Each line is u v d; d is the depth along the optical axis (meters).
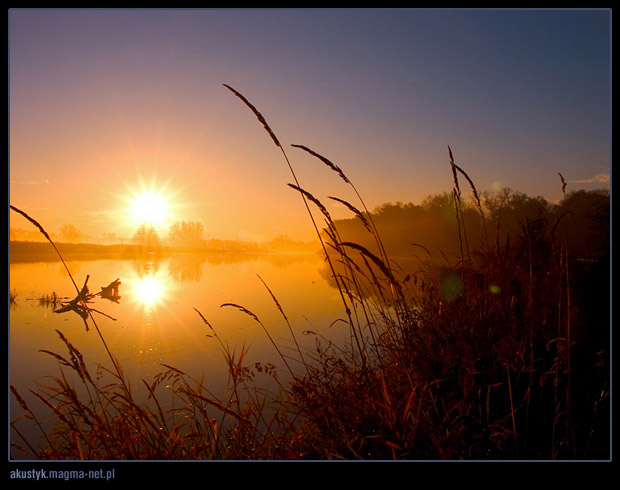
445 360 1.97
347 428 1.94
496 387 2.00
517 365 1.99
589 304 2.63
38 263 32.69
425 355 1.99
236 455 2.02
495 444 1.67
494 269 2.89
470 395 1.92
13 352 6.66
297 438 2.07
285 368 4.13
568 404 1.69
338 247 2.17
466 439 1.75
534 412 1.92
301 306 10.03
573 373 2.02
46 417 3.27
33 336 7.93
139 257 56.53
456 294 3.04
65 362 1.98
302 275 23.50
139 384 4.57
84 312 3.01
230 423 2.74
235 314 9.51
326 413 2.00
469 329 2.18
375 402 1.84
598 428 1.71
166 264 40.69
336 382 2.49
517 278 2.73
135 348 6.84
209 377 4.82
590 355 2.11
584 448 1.69
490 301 2.62
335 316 8.27
